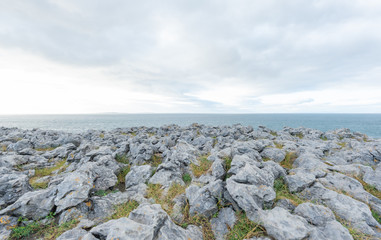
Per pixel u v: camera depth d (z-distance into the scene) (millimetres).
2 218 6770
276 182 9461
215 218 7266
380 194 8711
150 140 21672
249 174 8359
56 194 8086
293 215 6457
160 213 6277
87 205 8000
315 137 27234
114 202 8602
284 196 8508
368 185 9383
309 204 7125
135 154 15688
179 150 15594
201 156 15102
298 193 8914
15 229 6586
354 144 18828
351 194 8547
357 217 6766
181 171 12094
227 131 30062
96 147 17719
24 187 9141
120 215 7594
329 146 19109
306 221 6293
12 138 23156
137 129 40281
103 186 9984
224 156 12531
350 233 5980
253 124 91188
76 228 6438
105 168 11055
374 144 16562
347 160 14203
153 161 15414
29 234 6691
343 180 9461
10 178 9352
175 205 8094
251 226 6449
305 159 12820
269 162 10945
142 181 10953
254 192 7473
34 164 14133
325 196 8195
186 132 28844
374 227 6395
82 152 16047
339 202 7656
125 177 11453
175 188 9836
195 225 6973
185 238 5867
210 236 6488
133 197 9031
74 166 13781
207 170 11680
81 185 8414
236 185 7777
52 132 29922
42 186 10523
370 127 83688
